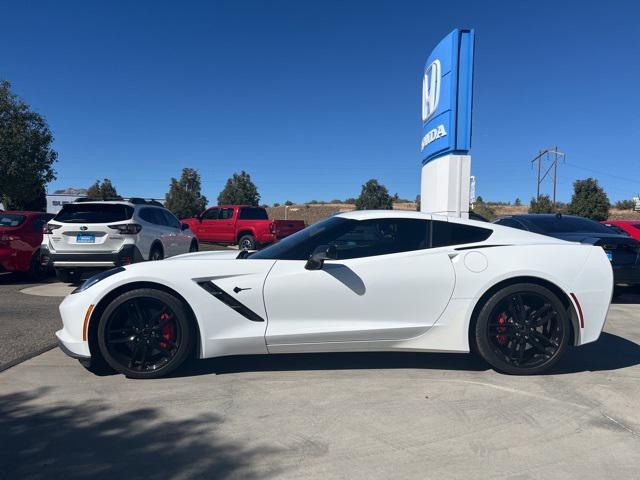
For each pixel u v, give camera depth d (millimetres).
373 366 4281
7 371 4094
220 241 17641
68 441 2904
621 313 6934
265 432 3039
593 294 4094
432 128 8930
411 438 2975
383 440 2947
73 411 3316
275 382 3879
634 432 3080
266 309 3920
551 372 4188
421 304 4012
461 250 4094
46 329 5535
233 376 4008
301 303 3939
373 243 4141
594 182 40844
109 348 3824
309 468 2635
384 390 3729
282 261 4035
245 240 16969
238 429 3074
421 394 3656
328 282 3943
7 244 8852
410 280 3994
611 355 4727
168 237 9789
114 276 3885
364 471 2607
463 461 2717
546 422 3207
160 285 3869
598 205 40219
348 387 3783
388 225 4199
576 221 9000
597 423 3203
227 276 3924
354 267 3986
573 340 4125
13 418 3209
